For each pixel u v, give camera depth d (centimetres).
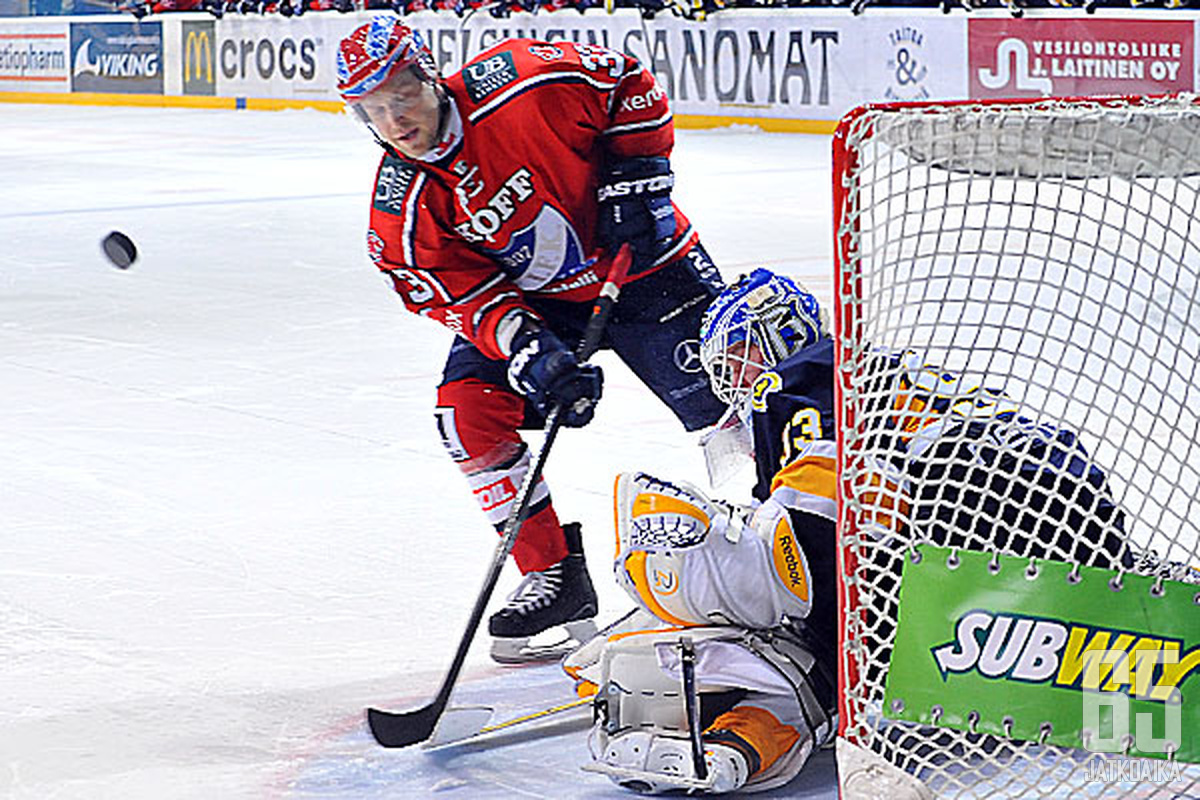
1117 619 859
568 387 1158
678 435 1912
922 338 2083
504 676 1229
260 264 3469
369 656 1262
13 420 2108
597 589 1391
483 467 1239
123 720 1143
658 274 1298
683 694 973
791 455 1040
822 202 4094
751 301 1082
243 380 2322
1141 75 4944
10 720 1147
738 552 985
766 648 996
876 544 882
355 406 2141
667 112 1280
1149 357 927
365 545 1541
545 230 1242
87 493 1747
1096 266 2541
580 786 1012
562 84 1236
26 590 1433
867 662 888
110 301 3058
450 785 1022
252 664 1248
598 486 1702
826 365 1062
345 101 1166
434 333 2650
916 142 875
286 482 1775
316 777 1041
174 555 1525
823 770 1017
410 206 1216
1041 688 863
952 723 872
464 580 1435
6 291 3212
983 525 955
